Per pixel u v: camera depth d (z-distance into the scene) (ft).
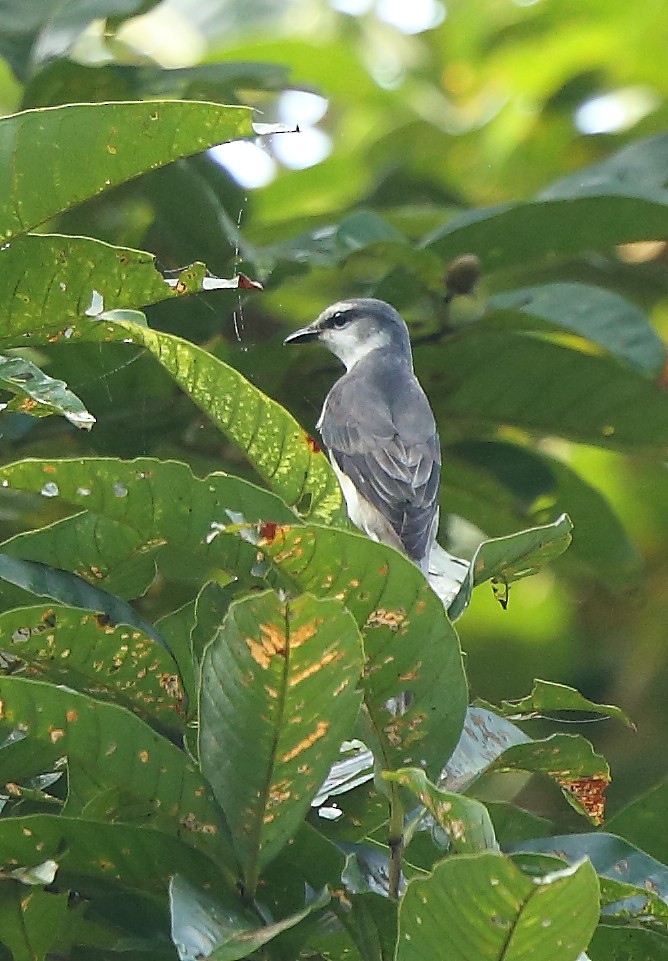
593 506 40.04
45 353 32.78
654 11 53.78
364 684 19.44
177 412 35.91
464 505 41.24
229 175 40.29
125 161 21.11
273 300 44.11
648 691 45.09
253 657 17.78
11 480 20.59
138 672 21.16
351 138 57.06
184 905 17.56
